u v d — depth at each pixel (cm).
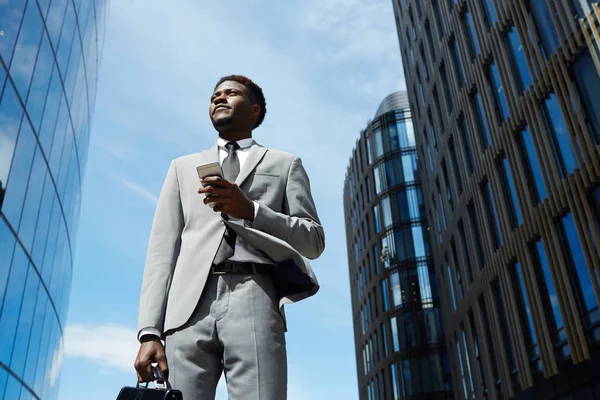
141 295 206
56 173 2188
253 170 229
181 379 187
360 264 4931
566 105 1367
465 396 2502
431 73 2948
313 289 208
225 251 202
